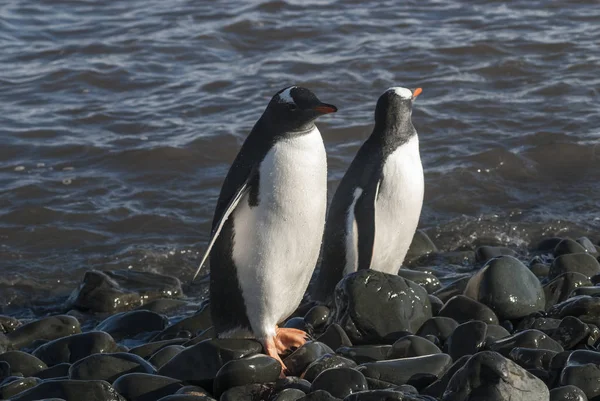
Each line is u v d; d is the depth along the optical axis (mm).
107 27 25844
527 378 8320
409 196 11781
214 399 9023
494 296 10812
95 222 15859
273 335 9977
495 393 8211
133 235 15523
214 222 9555
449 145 18422
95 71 22656
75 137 19156
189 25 25750
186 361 9570
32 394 9023
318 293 12320
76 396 8984
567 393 8359
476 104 20297
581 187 16875
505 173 17406
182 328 11539
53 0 28141
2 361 10289
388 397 8172
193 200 16672
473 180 17094
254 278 9672
